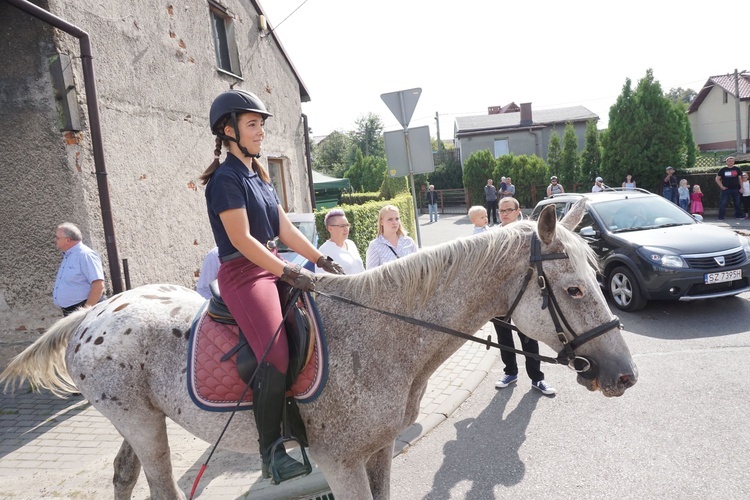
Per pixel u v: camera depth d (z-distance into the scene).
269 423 2.17
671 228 7.82
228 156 2.33
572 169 25.45
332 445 2.24
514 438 4.03
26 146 5.64
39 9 5.05
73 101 5.61
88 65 5.65
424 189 35.41
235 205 2.13
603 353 2.20
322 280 2.45
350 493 2.27
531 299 2.26
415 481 3.54
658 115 21.70
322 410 2.24
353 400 2.20
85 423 4.83
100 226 5.87
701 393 4.50
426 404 4.72
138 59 6.85
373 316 2.30
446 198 33.97
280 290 2.33
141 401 2.51
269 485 3.51
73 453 4.25
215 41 9.31
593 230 8.16
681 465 3.44
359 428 2.21
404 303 2.32
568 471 3.49
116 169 6.27
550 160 26.55
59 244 5.11
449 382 5.22
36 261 5.75
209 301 2.53
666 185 19.05
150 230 6.83
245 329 2.19
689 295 6.92
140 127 6.80
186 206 7.73
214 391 2.28
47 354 2.79
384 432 2.24
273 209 2.42
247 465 3.83
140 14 6.95
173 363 2.46
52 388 2.88
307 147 13.60
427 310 2.32
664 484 3.24
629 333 6.42
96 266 5.16
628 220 8.14
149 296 2.75
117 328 2.55
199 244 8.01
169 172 7.37
